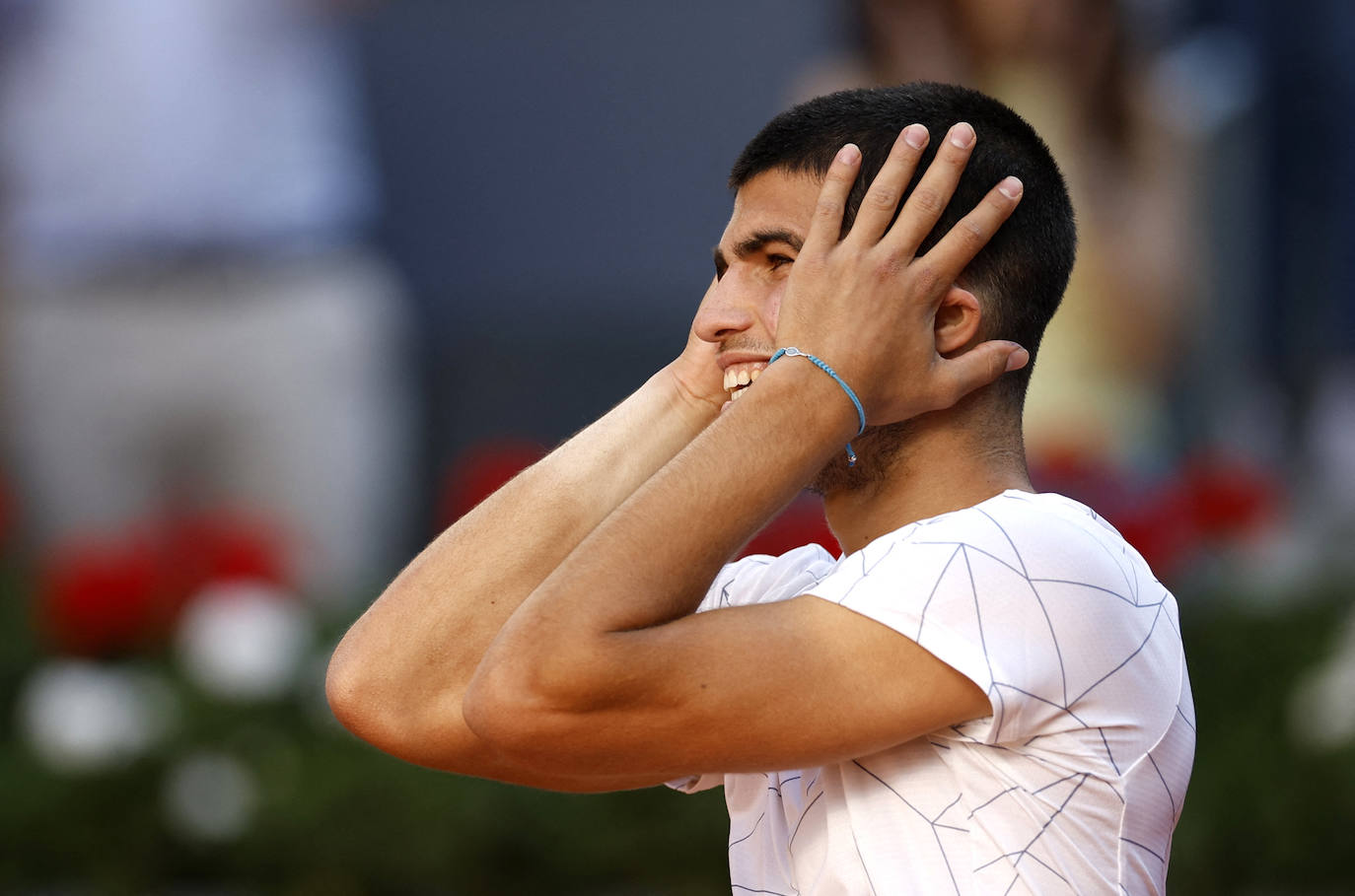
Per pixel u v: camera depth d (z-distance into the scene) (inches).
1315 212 1030.4
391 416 1000.9
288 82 901.2
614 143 1120.8
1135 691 300.2
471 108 1114.1
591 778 334.0
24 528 908.6
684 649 287.0
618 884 614.9
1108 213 800.3
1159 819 304.3
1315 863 599.8
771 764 292.8
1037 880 293.4
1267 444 997.8
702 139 1119.6
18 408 903.7
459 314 1108.5
